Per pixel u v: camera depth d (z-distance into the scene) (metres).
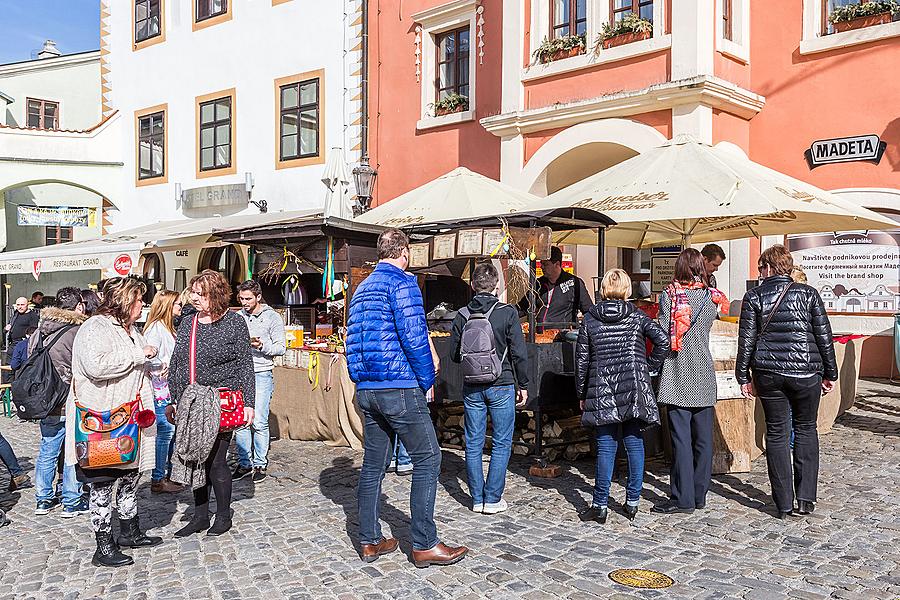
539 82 12.05
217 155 18.02
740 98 10.49
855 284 10.92
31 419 5.90
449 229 8.34
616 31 11.00
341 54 15.67
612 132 11.06
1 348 22.17
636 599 4.10
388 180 15.02
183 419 5.05
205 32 18.11
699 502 5.71
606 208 6.93
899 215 10.19
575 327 7.41
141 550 5.05
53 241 24.33
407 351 4.48
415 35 14.51
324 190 16.00
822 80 10.43
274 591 4.32
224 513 5.34
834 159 10.31
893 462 6.90
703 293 5.65
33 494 6.78
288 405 9.01
